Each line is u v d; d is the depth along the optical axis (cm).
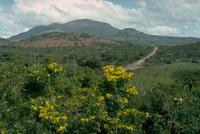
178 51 14250
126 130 1172
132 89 1228
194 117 1272
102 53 13762
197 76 2558
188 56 12162
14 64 1369
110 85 1219
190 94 1430
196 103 1339
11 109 1157
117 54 13000
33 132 1102
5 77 1260
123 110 1197
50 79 1312
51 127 1126
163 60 11050
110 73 1232
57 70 1336
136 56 12225
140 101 1430
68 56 11150
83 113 1155
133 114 1194
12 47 15412
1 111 1140
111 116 1182
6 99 1212
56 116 1140
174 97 1394
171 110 1328
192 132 1241
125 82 1226
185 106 1316
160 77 3189
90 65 6950
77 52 14612
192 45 15888
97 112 1145
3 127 1065
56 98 1281
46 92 1287
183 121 1277
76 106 1220
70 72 2928
